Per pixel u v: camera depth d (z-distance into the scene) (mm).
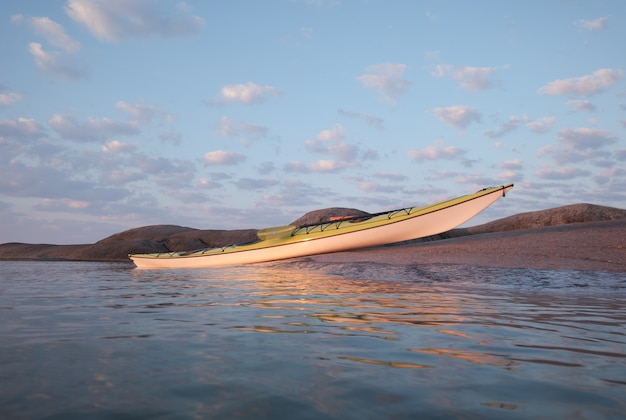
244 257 11742
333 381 1671
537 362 1968
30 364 1910
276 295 4719
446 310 3564
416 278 6547
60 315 3414
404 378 1713
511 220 16484
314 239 11023
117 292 5305
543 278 5992
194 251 12961
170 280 7285
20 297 4805
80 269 11641
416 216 10367
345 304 3947
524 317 3227
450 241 10711
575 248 7875
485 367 1879
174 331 2680
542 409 1398
